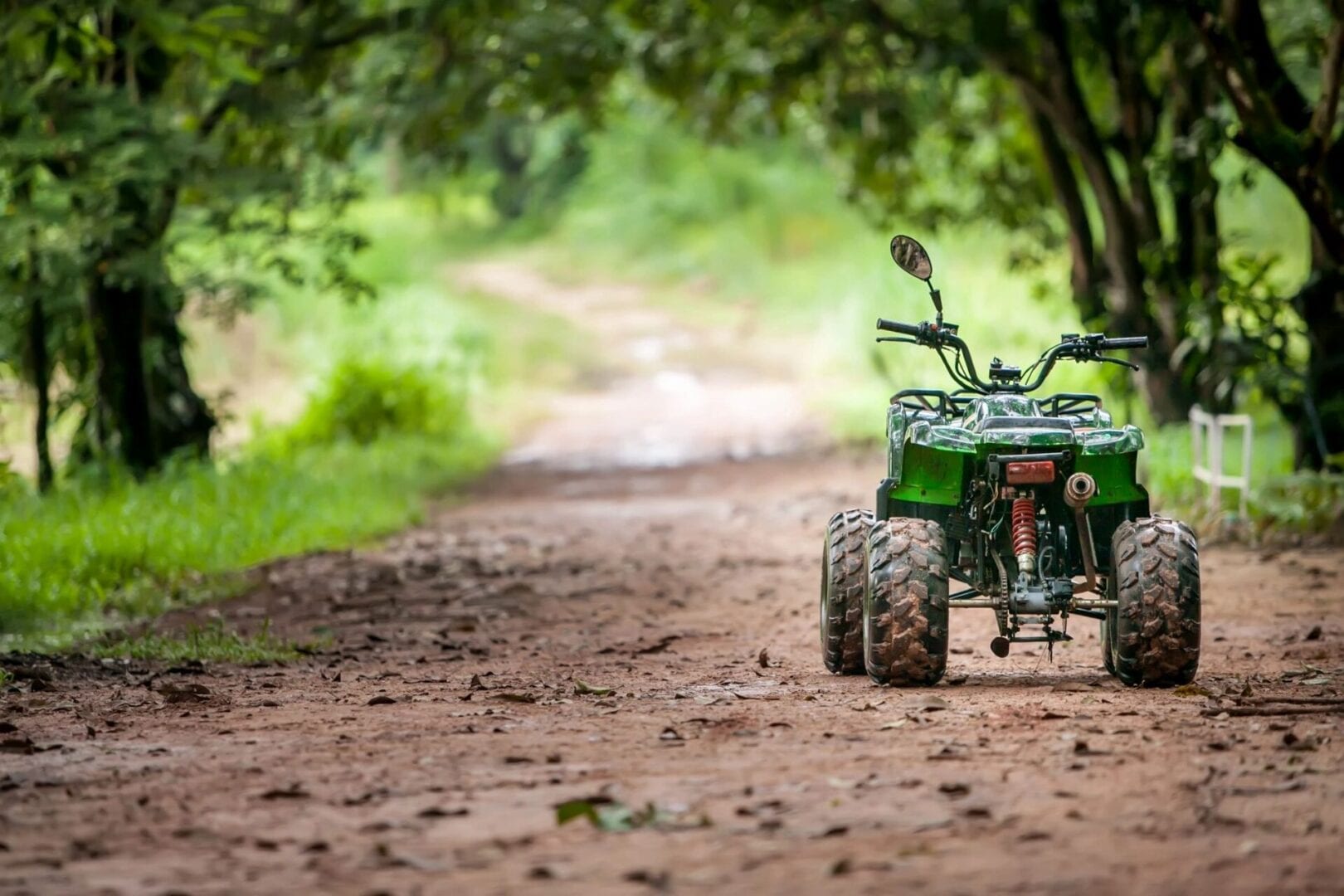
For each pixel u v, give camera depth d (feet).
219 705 38.27
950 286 148.97
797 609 56.90
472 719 35.53
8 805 27.94
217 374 174.91
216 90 99.81
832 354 182.39
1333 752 30.27
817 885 22.49
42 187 79.25
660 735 32.83
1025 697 37.22
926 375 138.00
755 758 30.55
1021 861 23.50
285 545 75.92
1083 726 32.94
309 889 22.75
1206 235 95.61
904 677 38.65
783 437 139.23
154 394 98.78
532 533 83.71
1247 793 27.17
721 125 129.90
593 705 37.37
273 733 34.24
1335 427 78.28
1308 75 102.32
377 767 30.37
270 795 27.96
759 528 82.89
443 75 107.96
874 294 165.58
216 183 91.20
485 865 23.80
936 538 38.86
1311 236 78.23
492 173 341.00
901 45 110.93
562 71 105.81
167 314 99.60
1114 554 38.63
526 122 123.54
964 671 42.88
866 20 101.19
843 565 40.98
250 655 46.83
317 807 27.30
